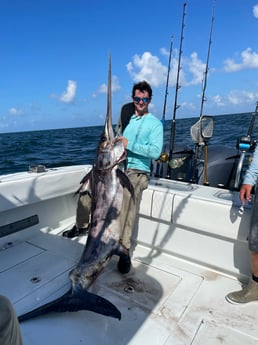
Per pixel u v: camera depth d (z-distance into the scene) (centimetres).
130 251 287
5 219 285
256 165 205
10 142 2531
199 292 224
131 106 281
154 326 187
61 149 1600
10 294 216
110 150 218
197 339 178
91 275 208
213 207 238
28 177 288
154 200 271
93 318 192
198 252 259
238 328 187
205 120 314
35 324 186
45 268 249
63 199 341
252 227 198
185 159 375
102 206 223
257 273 206
